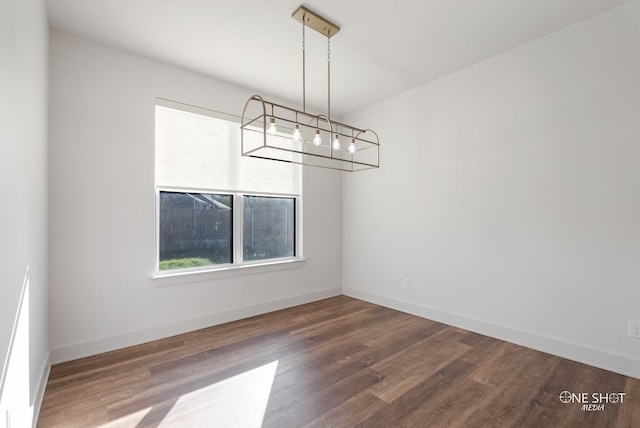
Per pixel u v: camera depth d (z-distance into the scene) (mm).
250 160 3482
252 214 3547
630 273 2107
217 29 2359
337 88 3439
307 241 3955
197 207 3127
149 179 2734
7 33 1108
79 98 2416
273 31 2389
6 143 1104
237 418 1705
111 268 2547
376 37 2492
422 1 2074
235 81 3230
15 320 1241
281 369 2236
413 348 2582
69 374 2148
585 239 2293
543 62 2496
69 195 2365
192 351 2525
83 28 2326
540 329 2520
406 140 3527
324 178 4148
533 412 1752
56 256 2307
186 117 3023
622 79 2135
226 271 3193
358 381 2076
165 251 2922
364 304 3863
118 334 2572
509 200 2697
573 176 2346
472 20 2283
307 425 1648
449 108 3133
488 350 2535
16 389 1263
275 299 3617
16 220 1259
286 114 3771
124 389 1976
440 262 3213
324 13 2189
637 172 2082
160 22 2270
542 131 2502
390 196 3711
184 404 1826
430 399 1876
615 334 2166
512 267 2680
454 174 3092
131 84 2658
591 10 2184
